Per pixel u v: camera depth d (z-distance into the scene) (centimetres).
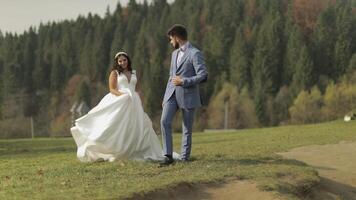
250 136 2483
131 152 1142
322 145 1767
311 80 9712
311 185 1022
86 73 12656
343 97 9062
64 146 2453
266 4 11912
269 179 984
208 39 11481
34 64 12962
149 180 915
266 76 10050
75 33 13638
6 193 834
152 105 10394
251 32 11119
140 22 13650
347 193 1110
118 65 1162
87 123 1159
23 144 2791
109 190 838
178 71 1078
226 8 12262
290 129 2962
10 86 11888
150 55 11894
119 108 1137
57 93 12250
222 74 10569
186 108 1079
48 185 883
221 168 1041
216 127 9606
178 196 878
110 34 13288
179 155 1172
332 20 10431
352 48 10188
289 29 10525
